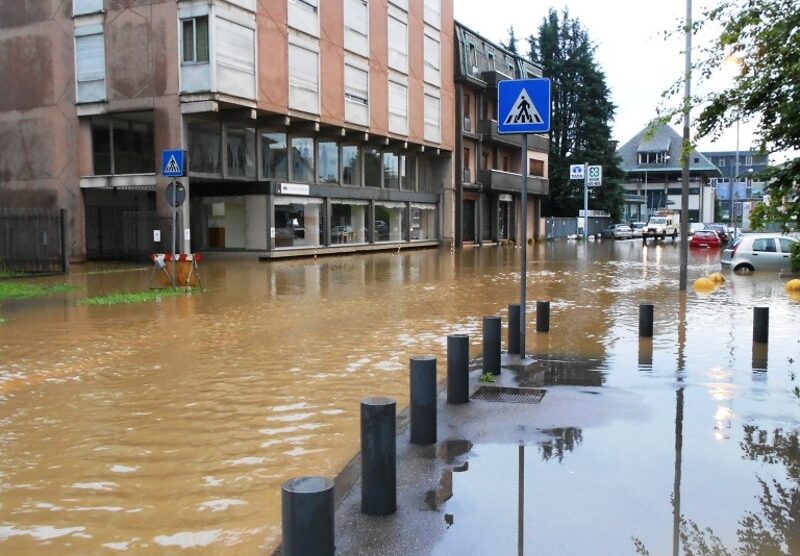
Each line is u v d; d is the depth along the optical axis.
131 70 26.28
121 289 17.73
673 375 7.71
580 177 59.44
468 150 47.22
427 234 43.66
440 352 9.61
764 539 3.77
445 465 4.93
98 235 30.58
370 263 28.50
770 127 5.83
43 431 6.11
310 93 30.33
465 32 45.47
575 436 5.55
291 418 6.45
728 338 10.26
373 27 35.09
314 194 31.97
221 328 11.69
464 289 18.12
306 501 3.24
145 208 31.66
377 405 4.14
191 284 17.97
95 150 27.77
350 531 3.91
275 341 10.47
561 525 3.95
